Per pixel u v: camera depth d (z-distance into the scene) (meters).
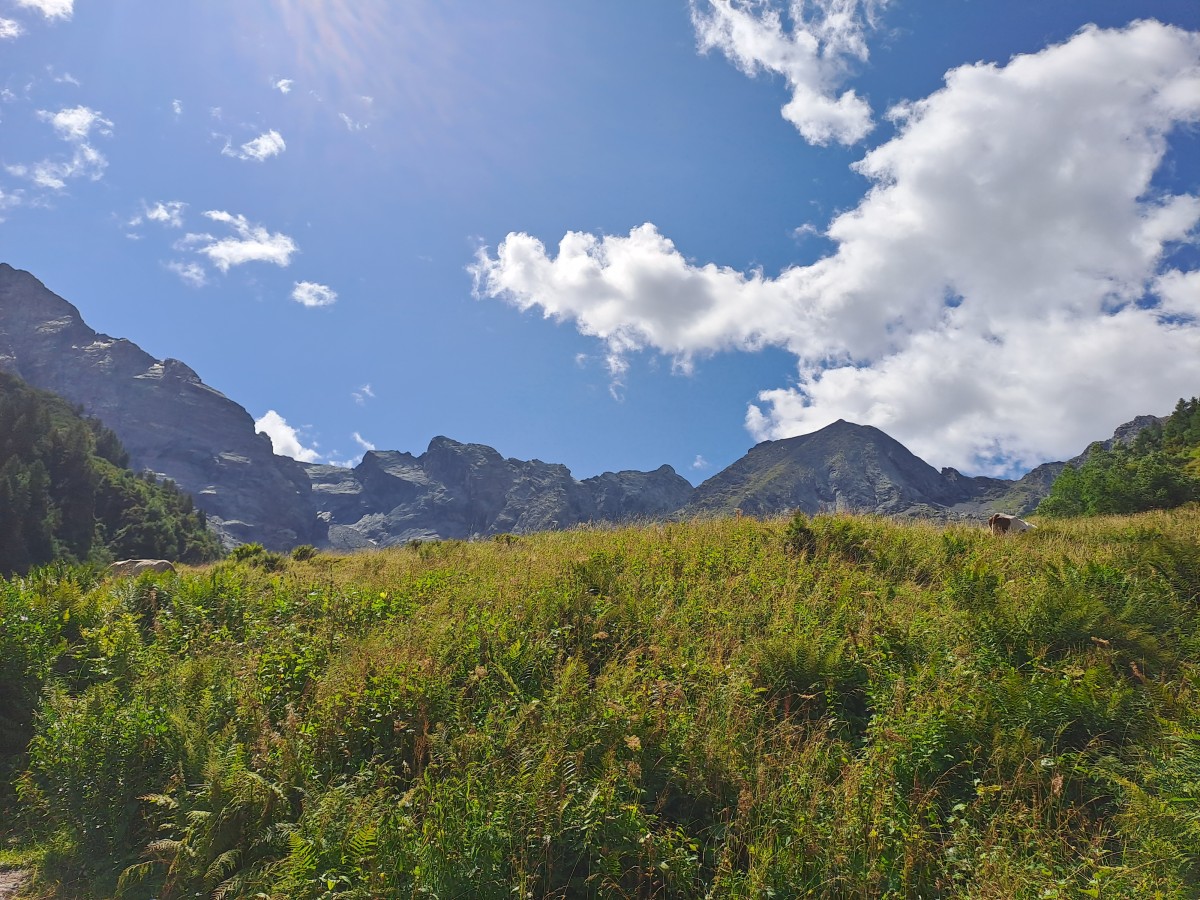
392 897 4.88
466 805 5.53
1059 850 4.98
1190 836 4.77
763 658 7.67
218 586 12.30
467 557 14.70
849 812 5.25
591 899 4.99
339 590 11.90
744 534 13.29
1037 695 6.43
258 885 5.30
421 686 7.24
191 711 7.56
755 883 4.76
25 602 10.38
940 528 15.05
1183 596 9.28
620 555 11.94
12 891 5.96
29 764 7.69
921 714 6.24
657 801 5.73
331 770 6.51
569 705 6.64
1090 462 70.50
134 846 6.34
